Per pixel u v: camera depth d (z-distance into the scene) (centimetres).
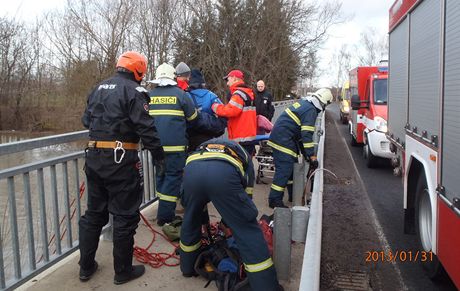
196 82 559
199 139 548
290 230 372
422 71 461
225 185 337
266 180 789
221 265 368
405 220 518
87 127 382
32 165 354
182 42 2853
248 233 344
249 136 604
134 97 353
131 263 380
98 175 356
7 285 335
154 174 602
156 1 2772
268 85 3000
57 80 3338
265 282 340
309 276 272
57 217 393
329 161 1248
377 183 941
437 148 383
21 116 3497
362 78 1384
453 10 345
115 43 2830
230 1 2862
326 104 591
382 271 473
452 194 337
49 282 375
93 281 379
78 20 2880
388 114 745
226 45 2888
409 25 549
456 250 327
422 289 432
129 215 364
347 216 682
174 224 483
